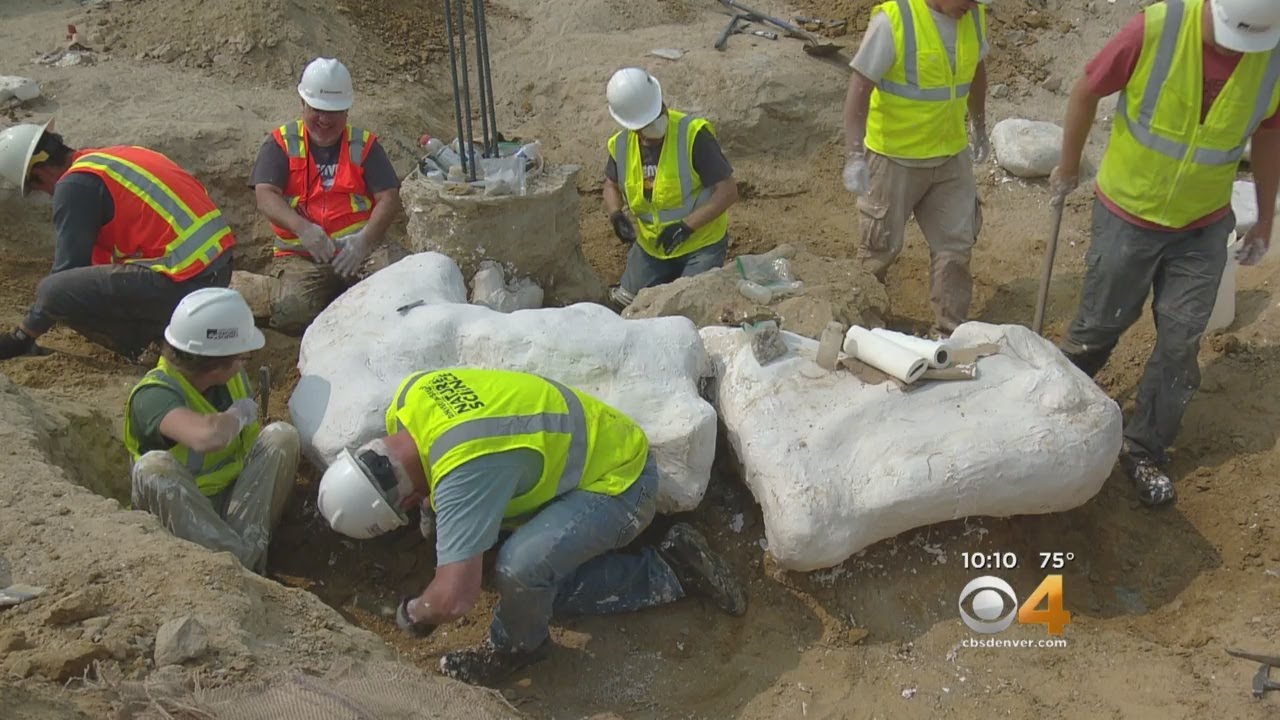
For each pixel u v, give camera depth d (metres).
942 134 5.43
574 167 5.78
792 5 8.95
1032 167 7.20
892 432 4.22
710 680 4.02
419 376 3.86
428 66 8.23
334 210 5.75
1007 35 8.52
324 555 4.46
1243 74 4.17
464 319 4.67
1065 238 6.79
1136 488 4.74
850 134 5.47
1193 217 4.50
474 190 5.37
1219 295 5.48
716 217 5.70
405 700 3.07
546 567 3.72
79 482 4.37
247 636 3.27
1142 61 4.32
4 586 3.32
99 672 2.97
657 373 4.44
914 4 5.24
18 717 2.73
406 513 4.18
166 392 4.00
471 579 3.52
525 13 8.94
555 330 4.56
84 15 8.02
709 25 8.72
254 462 4.23
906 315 6.23
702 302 5.21
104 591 3.33
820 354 4.50
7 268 6.26
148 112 6.97
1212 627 4.18
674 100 7.73
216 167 6.73
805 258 5.70
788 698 3.92
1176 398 4.69
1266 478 4.71
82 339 5.70
